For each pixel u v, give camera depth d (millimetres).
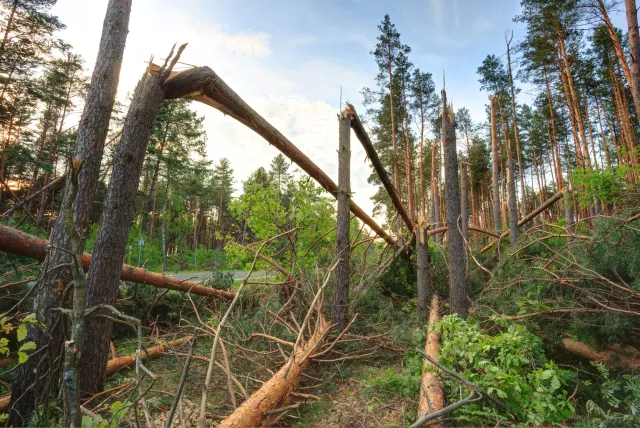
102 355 3838
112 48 3910
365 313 7164
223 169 47750
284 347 5312
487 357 3920
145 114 4328
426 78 22984
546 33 16750
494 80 20594
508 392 3176
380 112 23062
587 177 7742
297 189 9133
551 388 3059
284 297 7332
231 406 3703
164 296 7152
